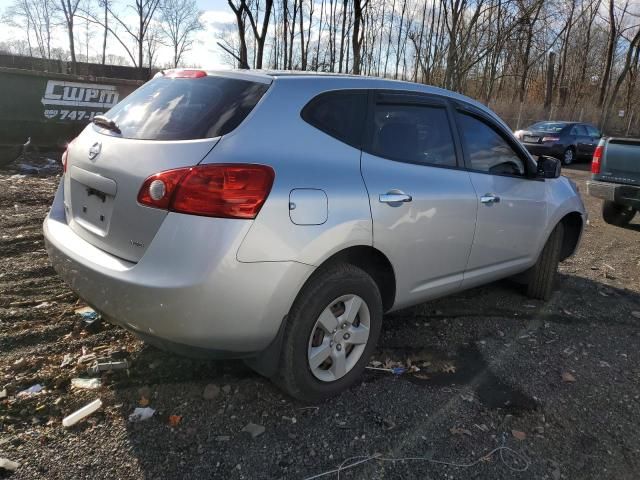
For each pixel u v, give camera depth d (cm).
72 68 3109
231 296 237
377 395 304
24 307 371
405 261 316
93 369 297
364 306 297
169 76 313
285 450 254
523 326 415
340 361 291
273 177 247
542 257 459
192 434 259
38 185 739
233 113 261
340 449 257
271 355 265
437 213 328
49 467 231
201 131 254
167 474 234
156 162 246
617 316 449
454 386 321
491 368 346
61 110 1003
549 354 371
